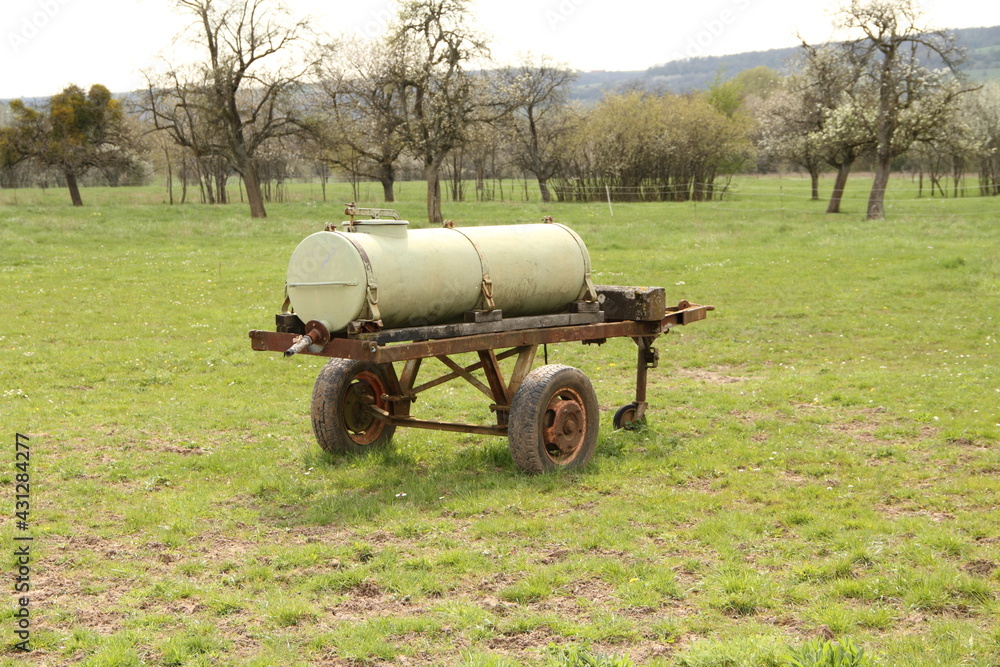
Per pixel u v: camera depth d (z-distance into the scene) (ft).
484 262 27.07
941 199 194.90
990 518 23.13
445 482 27.53
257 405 38.86
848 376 43.34
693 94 305.53
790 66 194.59
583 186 217.77
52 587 19.77
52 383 43.09
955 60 145.18
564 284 29.50
